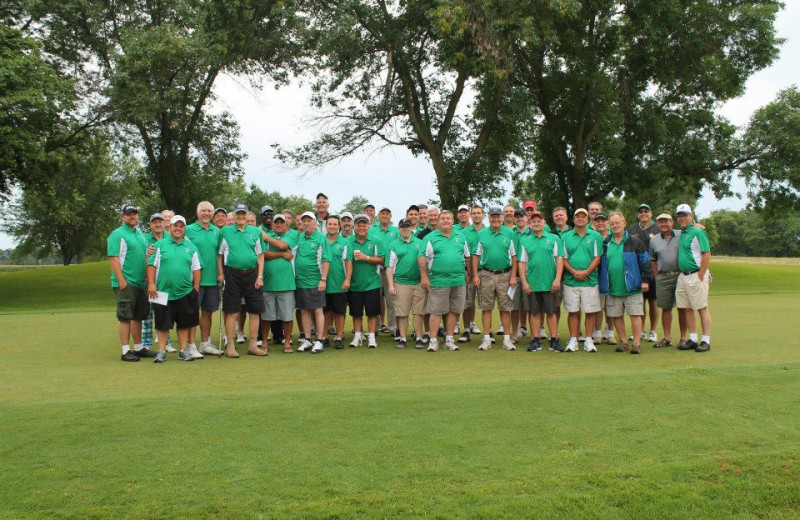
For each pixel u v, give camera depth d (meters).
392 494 3.76
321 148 25.58
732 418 4.97
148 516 3.52
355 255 9.52
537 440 4.54
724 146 28.52
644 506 3.68
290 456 4.26
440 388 5.77
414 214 10.95
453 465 4.14
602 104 24.94
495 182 26.50
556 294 9.23
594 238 8.97
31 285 30.48
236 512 3.56
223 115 27.09
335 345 9.52
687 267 8.66
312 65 24.05
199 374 7.07
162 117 24.72
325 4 22.67
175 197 26.92
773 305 16.33
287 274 8.98
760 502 3.75
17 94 20.95
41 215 59.22
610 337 10.04
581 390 5.62
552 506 3.66
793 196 28.08
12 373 7.13
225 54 21.50
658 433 4.67
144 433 4.61
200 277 8.62
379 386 6.03
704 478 3.98
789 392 5.56
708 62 25.30
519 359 8.18
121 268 8.25
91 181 57.62
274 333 10.22
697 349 8.54
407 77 24.86
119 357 8.46
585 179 28.88
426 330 11.17
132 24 25.27
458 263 9.11
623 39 25.42
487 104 24.78
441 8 19.33
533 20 20.20
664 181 29.50
